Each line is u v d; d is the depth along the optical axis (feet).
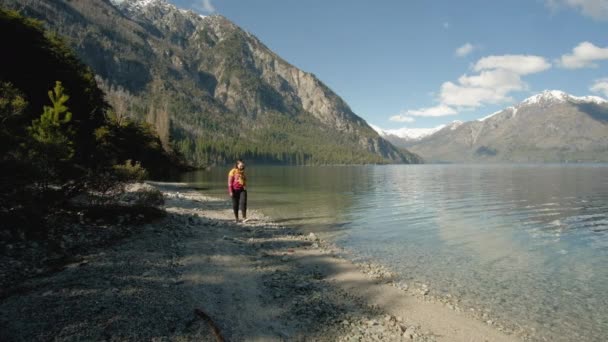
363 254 55.83
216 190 159.43
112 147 166.30
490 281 44.21
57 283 27.71
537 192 164.96
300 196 142.72
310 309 32.30
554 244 63.72
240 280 36.83
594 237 69.46
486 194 156.04
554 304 37.58
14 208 41.01
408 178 303.27
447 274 46.68
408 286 41.45
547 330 32.09
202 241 50.08
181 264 37.86
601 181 244.63
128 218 54.65
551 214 98.73
